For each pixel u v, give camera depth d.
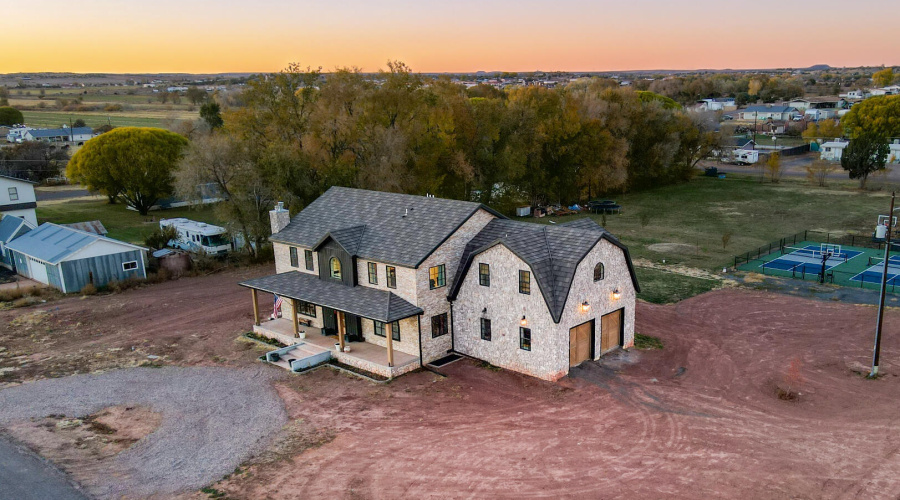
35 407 26.92
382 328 32.44
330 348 32.56
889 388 26.58
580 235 29.50
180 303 41.88
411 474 21.03
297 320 34.09
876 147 79.19
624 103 87.50
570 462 21.38
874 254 49.81
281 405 26.81
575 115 73.94
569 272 27.95
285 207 51.31
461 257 31.92
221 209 51.59
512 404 26.27
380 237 32.78
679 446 22.25
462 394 27.45
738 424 23.84
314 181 53.34
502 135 68.88
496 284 29.62
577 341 29.77
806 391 26.62
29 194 58.62
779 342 32.31
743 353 31.09
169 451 23.08
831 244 53.59
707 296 40.53
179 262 49.28
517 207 71.44
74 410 26.64
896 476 19.97
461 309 31.50
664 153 86.06
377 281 31.94
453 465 21.50
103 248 45.22
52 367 31.41
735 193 81.81
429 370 30.31
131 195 71.94
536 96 77.62
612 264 30.67
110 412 26.45
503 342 29.95
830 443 22.22
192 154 52.25
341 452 22.70
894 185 82.94
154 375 30.28
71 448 23.41
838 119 152.62
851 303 37.97
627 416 24.73
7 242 50.38
